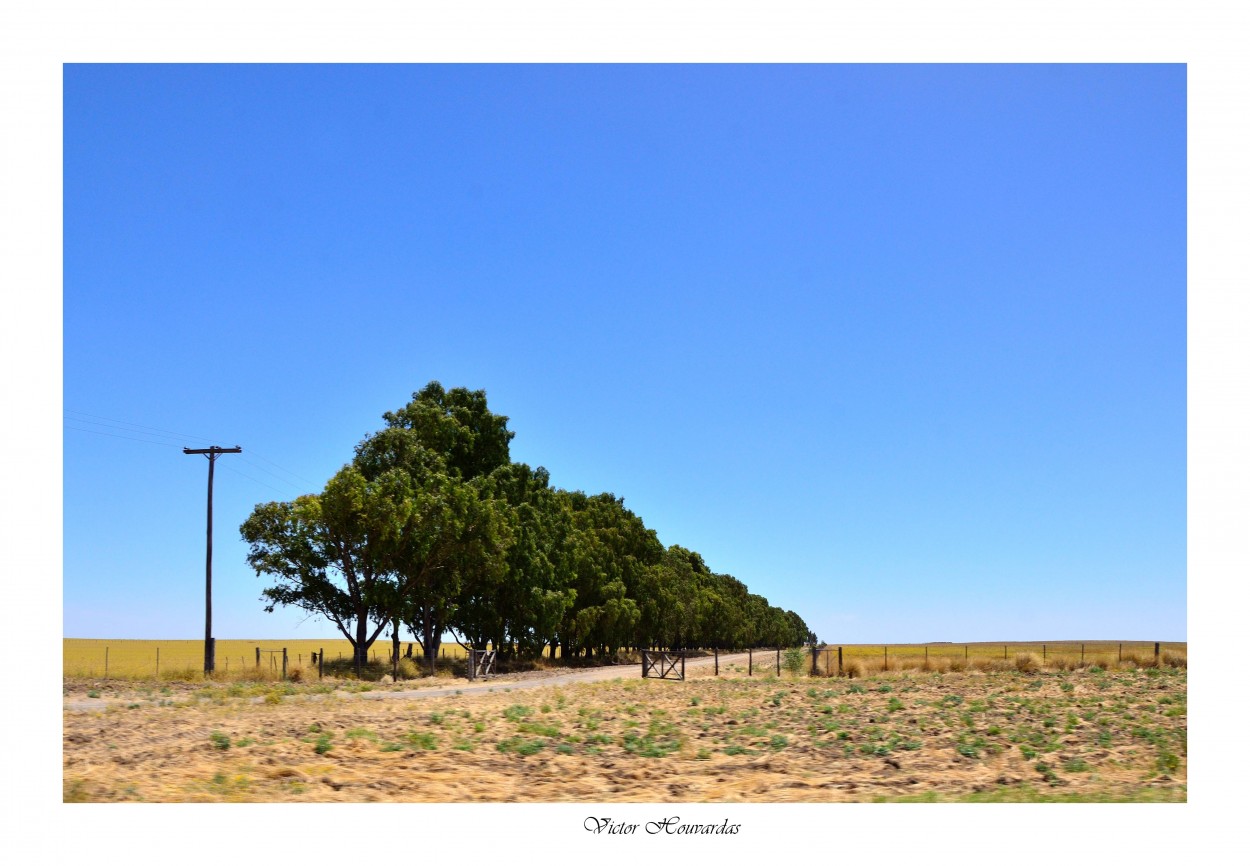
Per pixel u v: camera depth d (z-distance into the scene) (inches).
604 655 3218.5
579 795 532.4
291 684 1473.9
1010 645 6294.3
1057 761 644.7
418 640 2108.8
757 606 6171.3
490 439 2374.5
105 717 815.7
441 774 577.3
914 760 657.6
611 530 3208.7
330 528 1825.8
